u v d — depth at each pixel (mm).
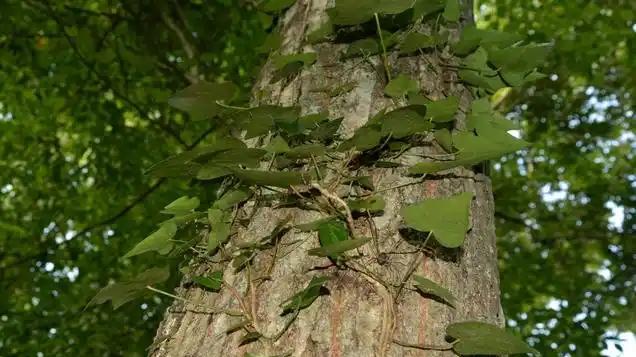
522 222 5113
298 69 1361
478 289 1146
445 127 1235
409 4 1189
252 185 1169
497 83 1396
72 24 3898
